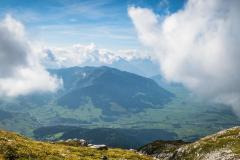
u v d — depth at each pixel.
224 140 99.06
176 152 120.19
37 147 45.34
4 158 32.50
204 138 113.25
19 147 38.16
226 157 86.44
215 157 91.06
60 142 84.12
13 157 33.94
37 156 36.88
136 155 62.31
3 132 53.72
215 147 97.75
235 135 100.75
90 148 64.62
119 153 62.66
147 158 62.28
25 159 34.47
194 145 111.00
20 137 55.38
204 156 97.88
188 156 107.50
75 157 43.31
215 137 107.00
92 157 50.34
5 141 38.53
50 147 52.44
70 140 88.38
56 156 40.44
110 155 57.19
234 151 87.62
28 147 40.41
